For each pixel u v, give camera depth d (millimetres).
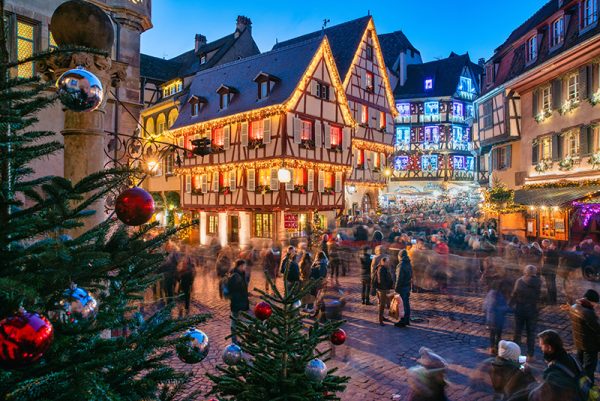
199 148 9234
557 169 20828
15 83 1904
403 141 48969
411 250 13797
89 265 2256
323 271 11125
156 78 38906
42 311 1930
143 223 2404
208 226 30250
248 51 39031
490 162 29641
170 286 10555
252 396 3209
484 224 23984
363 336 9125
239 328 3543
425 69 50531
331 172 28141
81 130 4320
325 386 3416
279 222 25344
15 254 1960
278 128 24875
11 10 8422
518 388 4195
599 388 3930
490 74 28297
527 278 7785
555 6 22484
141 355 2242
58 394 1863
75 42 4008
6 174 2068
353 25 33219
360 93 31688
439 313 10977
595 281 11539
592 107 18406
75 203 3816
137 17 10961
